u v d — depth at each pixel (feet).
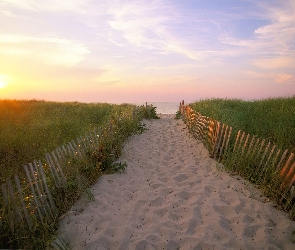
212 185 18.52
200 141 32.01
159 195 17.22
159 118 60.64
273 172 16.90
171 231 13.03
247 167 19.48
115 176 20.36
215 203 15.74
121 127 33.55
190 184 18.99
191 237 12.44
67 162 17.71
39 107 54.24
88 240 12.25
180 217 14.46
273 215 14.14
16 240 10.78
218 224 13.35
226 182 18.95
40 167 14.12
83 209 15.06
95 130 24.45
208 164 23.30
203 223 13.70
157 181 19.65
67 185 15.94
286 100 42.83
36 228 11.81
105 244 12.12
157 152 28.25
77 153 19.70
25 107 52.31
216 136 24.95
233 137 24.90
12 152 22.66
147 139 35.19
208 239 12.32
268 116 32.73
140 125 41.83
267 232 12.64
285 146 21.27
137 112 52.11
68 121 36.70
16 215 11.36
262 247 11.68
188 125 42.63
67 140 27.84
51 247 11.40
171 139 35.47
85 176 18.75
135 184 19.19
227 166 21.61
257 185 17.87
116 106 67.31
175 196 16.93
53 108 54.60
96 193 17.15
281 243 11.93
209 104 54.49
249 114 36.22
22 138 25.93
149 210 15.24
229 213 14.62
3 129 30.07
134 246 11.88
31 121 36.99
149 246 11.92
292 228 12.89
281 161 16.38
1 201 12.03
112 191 17.75
